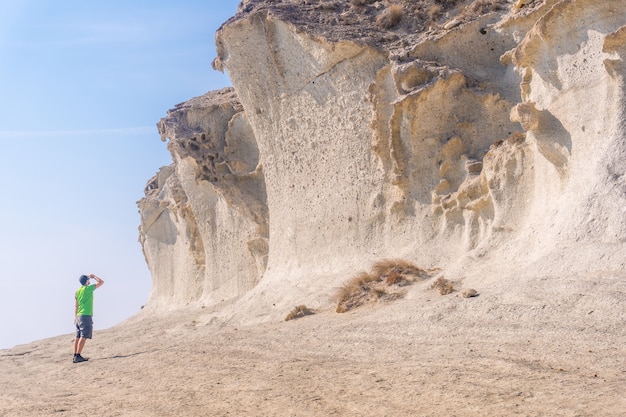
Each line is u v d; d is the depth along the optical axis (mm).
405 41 14977
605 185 9336
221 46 18000
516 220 11508
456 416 5289
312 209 16047
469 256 11516
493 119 13508
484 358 6906
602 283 8000
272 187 17500
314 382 7102
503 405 5391
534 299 8250
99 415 6883
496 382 6066
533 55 11109
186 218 23969
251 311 15055
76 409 7348
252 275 20219
